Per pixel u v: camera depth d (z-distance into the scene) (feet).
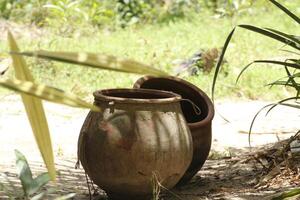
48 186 18.69
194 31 56.08
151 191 16.37
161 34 55.93
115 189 16.42
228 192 18.06
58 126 29.73
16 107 33.37
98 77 39.93
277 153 19.99
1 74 38.50
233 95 36.83
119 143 15.84
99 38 52.49
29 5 55.47
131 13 61.11
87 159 16.38
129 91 17.47
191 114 19.99
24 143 26.25
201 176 20.21
